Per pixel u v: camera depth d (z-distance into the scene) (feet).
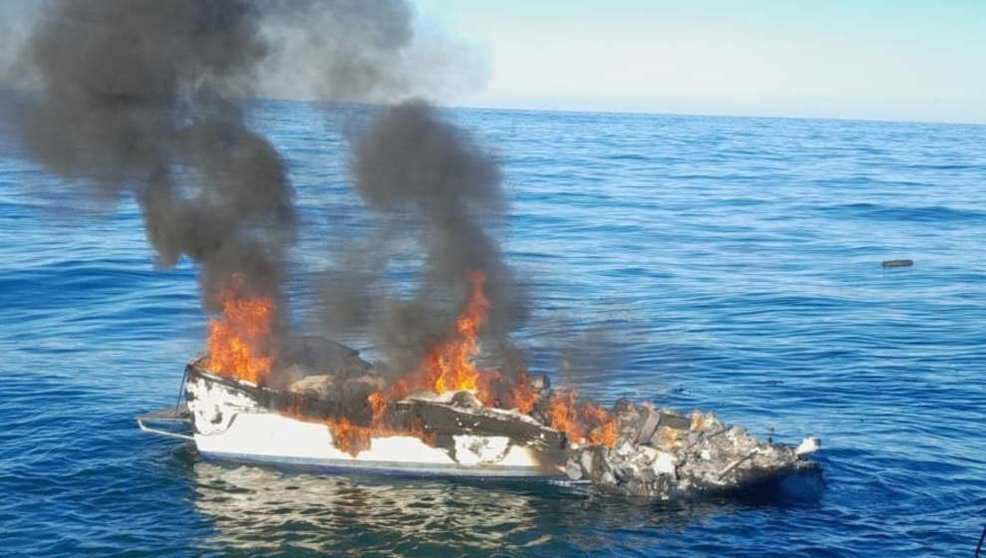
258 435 96.53
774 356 137.69
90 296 165.17
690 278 193.57
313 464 96.27
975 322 159.43
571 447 93.56
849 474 95.81
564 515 86.58
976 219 296.71
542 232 246.06
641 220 275.59
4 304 158.10
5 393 114.42
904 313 165.37
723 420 111.14
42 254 197.16
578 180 385.91
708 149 649.61
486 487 92.79
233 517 85.10
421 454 94.63
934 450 102.32
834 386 124.06
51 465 94.48
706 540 81.87
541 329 149.28
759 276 197.36
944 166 531.50
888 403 117.60
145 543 79.97
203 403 96.84
